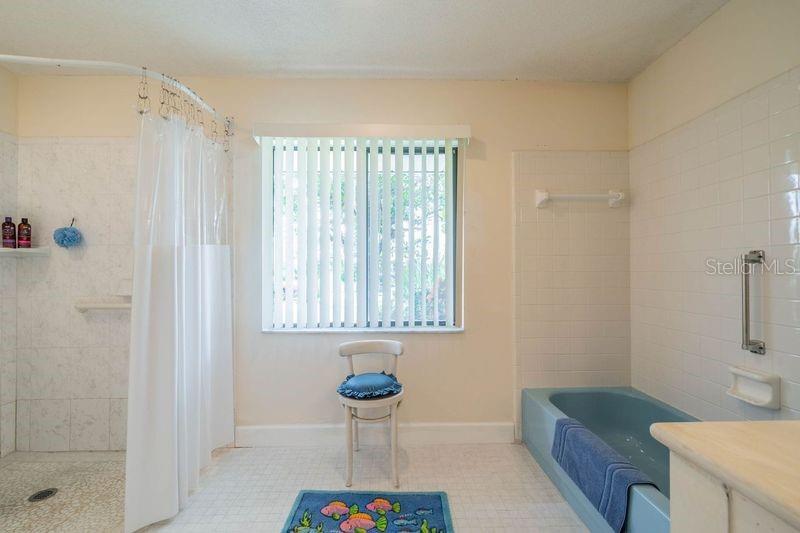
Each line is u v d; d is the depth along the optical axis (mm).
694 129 1821
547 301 2311
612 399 2230
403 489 1810
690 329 1856
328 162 2291
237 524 1569
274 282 2312
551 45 1959
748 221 1543
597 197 2270
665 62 2020
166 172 1604
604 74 2248
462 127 2213
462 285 2326
